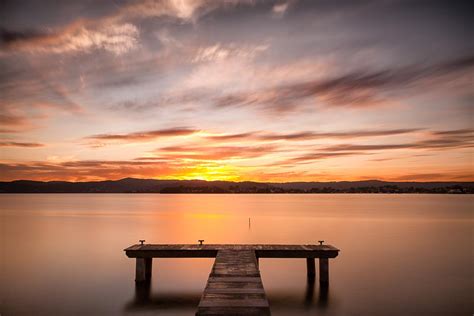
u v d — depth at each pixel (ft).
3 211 215.51
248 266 35.40
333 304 40.50
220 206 327.67
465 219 158.10
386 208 275.39
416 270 56.39
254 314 21.85
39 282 48.93
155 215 188.14
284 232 108.99
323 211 234.99
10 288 45.98
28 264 60.08
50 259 64.28
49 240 88.58
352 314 37.65
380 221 148.97
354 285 47.78
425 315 37.29
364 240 90.38
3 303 40.45
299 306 39.99
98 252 71.41
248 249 45.80
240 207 304.71
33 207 272.72
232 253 42.80
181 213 209.77
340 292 44.75
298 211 235.61
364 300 41.93
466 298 42.63
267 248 46.78
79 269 56.49
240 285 28.25
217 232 108.78
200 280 50.11
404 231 110.63
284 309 39.17
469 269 56.49
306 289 46.01
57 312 37.78
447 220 153.48
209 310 22.41
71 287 46.60
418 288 46.55
